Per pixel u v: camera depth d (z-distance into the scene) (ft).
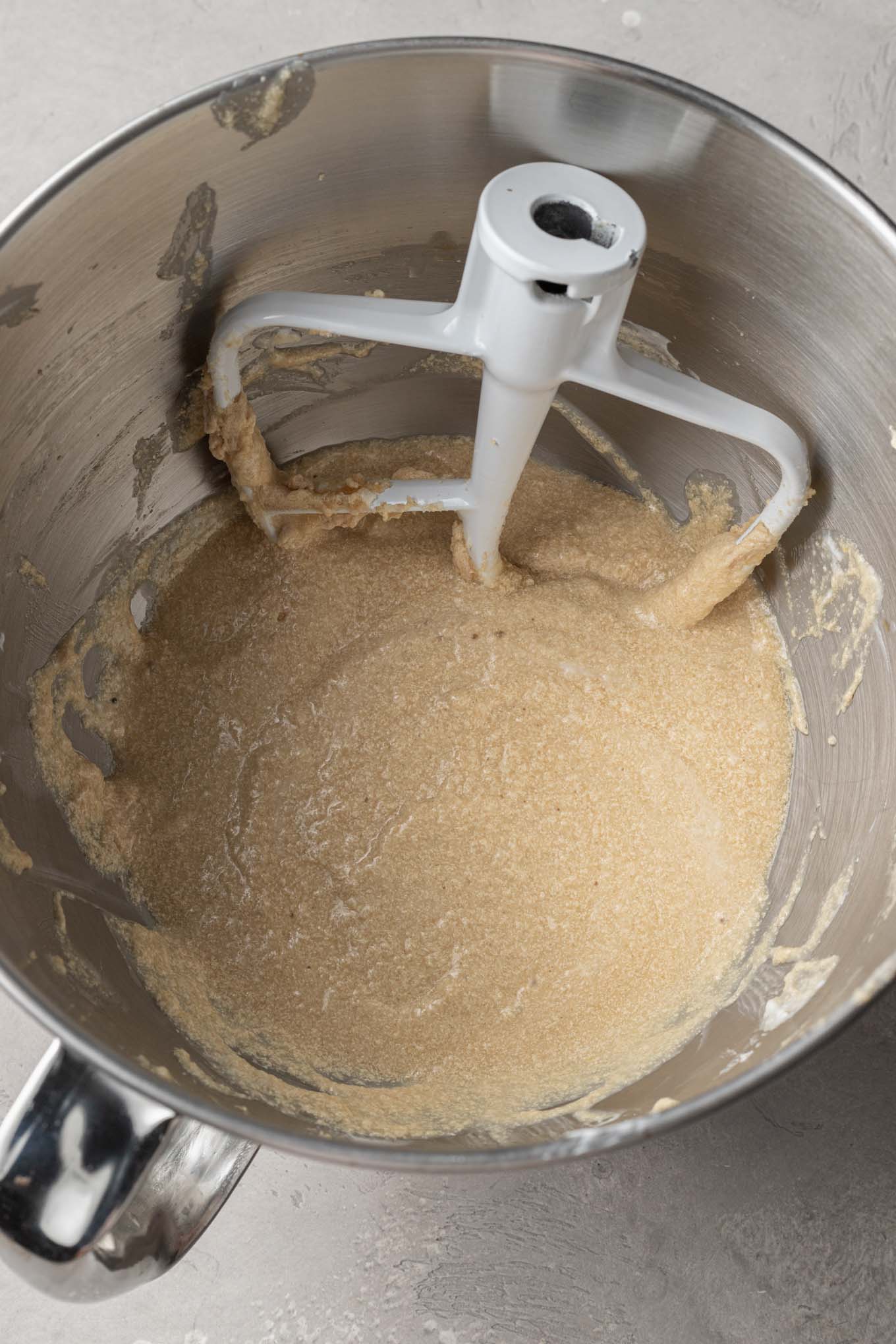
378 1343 3.52
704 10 4.96
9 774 3.27
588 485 4.26
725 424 3.28
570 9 4.95
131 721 3.82
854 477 3.44
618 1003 3.50
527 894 3.59
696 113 2.98
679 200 3.24
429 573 4.01
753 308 3.39
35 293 2.92
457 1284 3.56
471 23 4.94
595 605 3.98
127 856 3.65
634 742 3.79
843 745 3.67
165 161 2.92
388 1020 3.45
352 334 3.23
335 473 4.24
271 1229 3.59
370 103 3.04
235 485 3.91
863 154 4.86
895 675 3.43
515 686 3.84
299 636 3.92
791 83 4.91
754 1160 3.65
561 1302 3.54
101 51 4.90
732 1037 3.20
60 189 2.77
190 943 3.55
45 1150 2.38
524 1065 3.40
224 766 3.75
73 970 3.05
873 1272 3.56
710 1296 3.55
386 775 3.72
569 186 2.96
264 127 2.99
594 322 3.00
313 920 3.55
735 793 3.78
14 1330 3.51
